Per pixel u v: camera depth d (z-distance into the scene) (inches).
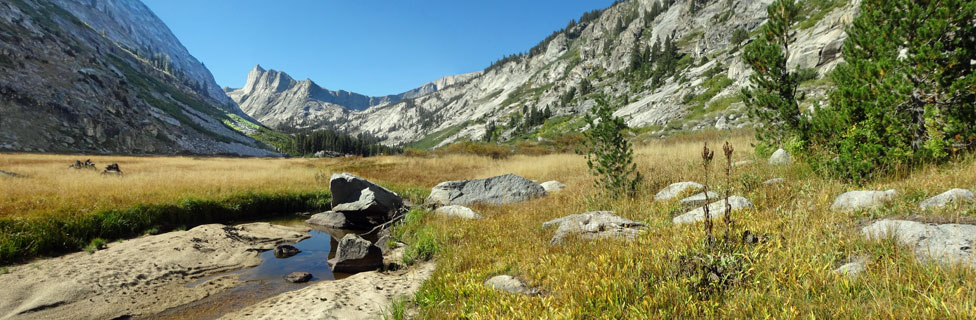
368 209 502.0
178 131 4397.1
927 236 139.7
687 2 6368.1
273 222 512.4
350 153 5895.7
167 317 211.2
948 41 262.4
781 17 372.5
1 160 1048.2
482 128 7416.3
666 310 124.5
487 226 342.6
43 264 280.5
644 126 2308.1
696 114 1951.3
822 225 179.9
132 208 415.2
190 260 312.3
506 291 171.0
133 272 275.0
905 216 171.8
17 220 323.0
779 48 374.3
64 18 6063.0
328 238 426.9
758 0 4687.5
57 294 230.8
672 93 2883.9
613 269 165.0
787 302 112.8
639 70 5152.6
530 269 194.7
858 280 123.0
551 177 706.8
